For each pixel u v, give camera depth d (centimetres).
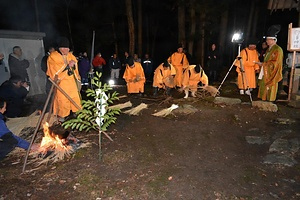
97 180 369
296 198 338
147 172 390
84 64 1073
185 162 422
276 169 405
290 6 888
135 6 2219
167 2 2064
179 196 338
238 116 629
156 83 845
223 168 407
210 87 827
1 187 355
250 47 818
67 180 370
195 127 567
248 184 367
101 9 2064
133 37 1691
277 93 797
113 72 1390
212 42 2027
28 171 394
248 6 2078
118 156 433
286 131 536
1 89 617
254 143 498
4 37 895
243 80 810
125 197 336
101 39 2094
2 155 425
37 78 992
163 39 2498
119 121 603
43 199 333
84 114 454
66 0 1947
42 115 423
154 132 542
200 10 1509
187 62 980
